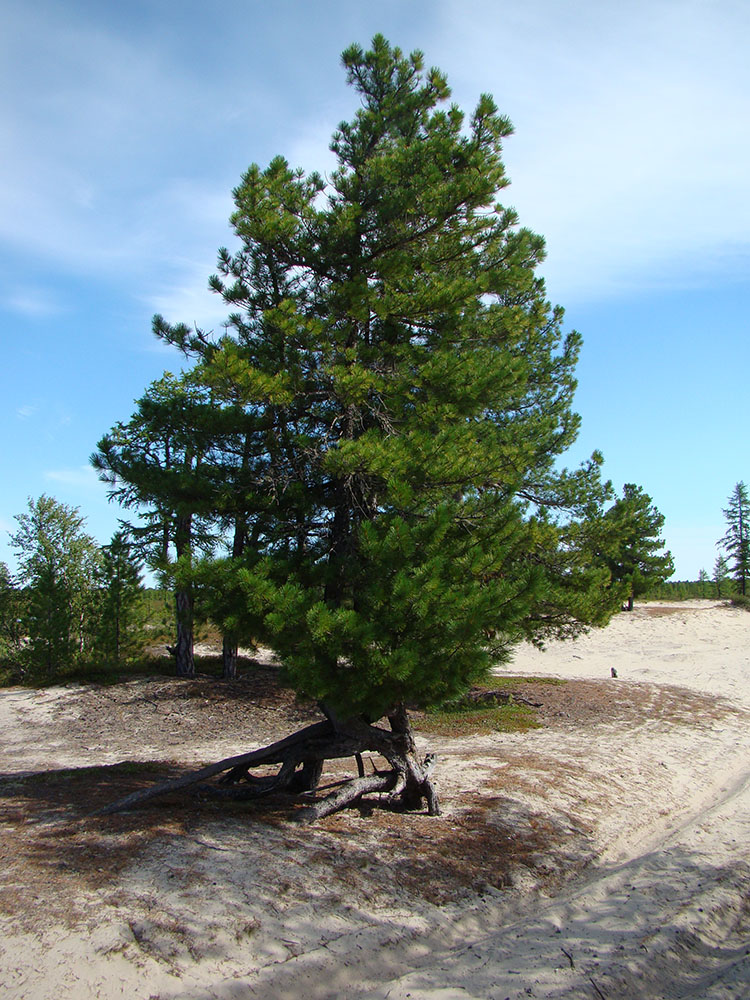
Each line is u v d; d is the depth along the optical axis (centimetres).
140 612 2384
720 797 1200
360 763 975
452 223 1023
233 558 834
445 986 565
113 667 2211
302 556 910
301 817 858
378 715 808
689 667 2998
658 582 4356
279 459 955
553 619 1543
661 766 1318
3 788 991
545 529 1287
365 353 979
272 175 989
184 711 1778
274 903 637
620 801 1095
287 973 546
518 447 1004
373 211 1005
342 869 727
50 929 551
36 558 2253
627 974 599
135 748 1470
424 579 764
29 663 2198
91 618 2294
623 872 834
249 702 1867
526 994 559
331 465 832
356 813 929
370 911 659
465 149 1009
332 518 972
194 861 700
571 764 1254
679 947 661
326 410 1000
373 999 545
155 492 939
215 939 568
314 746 933
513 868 801
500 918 707
